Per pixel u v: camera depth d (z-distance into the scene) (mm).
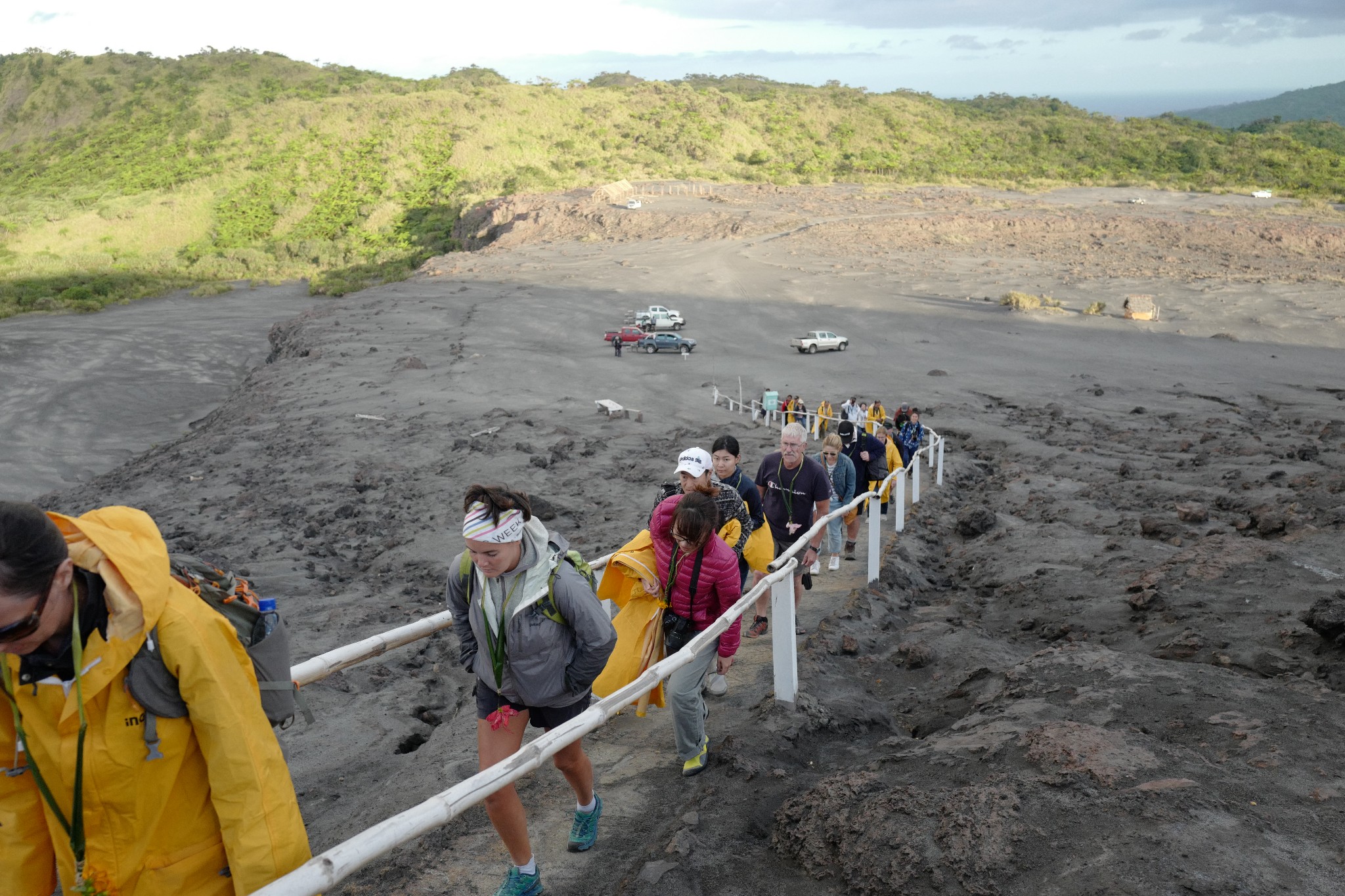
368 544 15195
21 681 1932
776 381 38406
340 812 5133
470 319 54438
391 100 184500
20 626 1785
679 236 87875
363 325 52875
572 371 39812
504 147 162125
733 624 4688
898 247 81125
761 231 86750
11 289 98500
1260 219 91062
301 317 60094
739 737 4910
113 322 76188
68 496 26031
